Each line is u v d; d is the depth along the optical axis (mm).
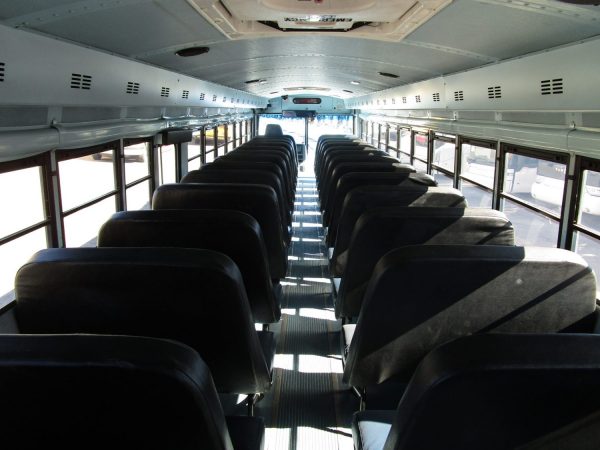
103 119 4609
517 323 2285
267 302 3365
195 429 1322
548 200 4180
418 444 1365
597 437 1259
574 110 3441
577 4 2393
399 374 2514
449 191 4070
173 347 1256
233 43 4809
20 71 2809
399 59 5594
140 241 3004
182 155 7836
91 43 3547
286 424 3316
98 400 1257
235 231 2975
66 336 1266
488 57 4223
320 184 9008
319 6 3443
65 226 3916
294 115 17297
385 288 2176
